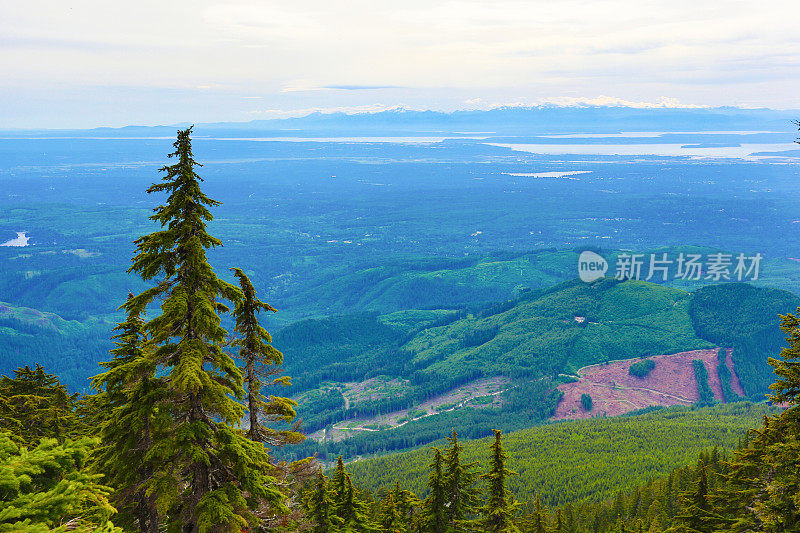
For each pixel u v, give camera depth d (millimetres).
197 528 17359
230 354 19641
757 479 27562
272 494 18594
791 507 24703
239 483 18188
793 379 25375
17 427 30266
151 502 22953
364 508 33219
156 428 16844
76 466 15281
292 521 21406
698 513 31000
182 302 16625
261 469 19609
